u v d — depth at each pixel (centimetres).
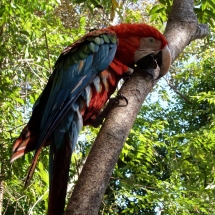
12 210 900
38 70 711
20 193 774
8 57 691
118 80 361
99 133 271
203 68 1341
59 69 346
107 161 255
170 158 1119
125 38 361
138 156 995
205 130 1033
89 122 362
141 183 1051
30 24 701
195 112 1362
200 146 1009
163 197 910
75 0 518
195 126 1375
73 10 1127
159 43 360
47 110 323
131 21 1200
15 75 740
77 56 345
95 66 345
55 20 862
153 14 532
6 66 696
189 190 989
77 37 823
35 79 734
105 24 908
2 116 667
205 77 1322
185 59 1361
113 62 357
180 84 1418
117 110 288
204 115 1372
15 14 677
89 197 237
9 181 695
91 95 345
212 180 1059
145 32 358
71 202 236
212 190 1012
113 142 264
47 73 764
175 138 1094
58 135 312
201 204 994
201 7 491
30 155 606
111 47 352
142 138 953
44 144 332
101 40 351
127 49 359
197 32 396
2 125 680
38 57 660
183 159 1053
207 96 1120
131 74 343
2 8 616
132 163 1011
